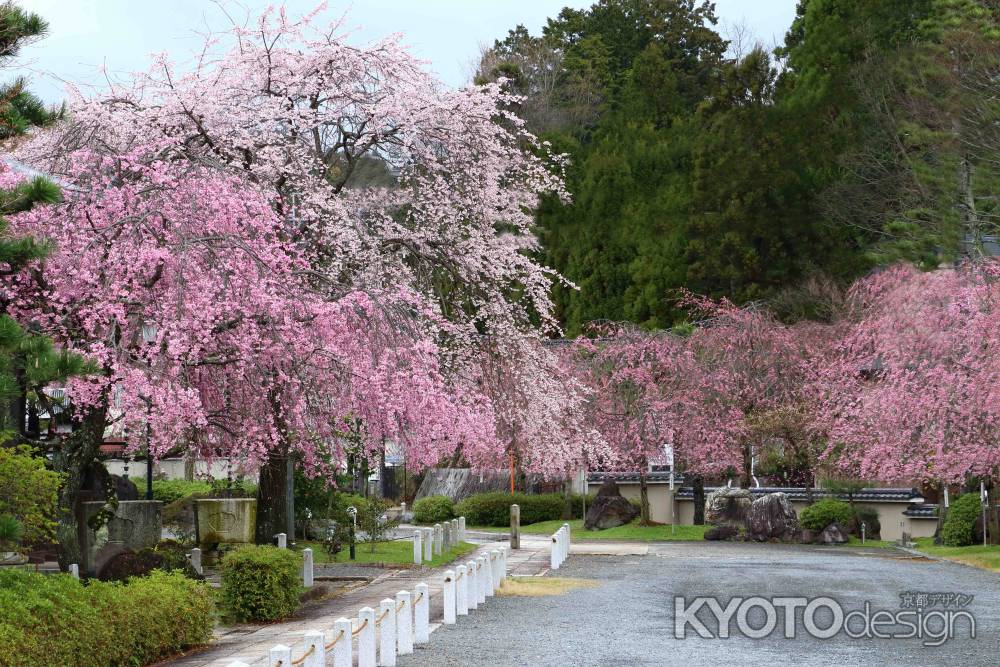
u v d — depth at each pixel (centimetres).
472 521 4356
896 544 3475
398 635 1324
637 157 6031
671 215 5656
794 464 4106
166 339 1616
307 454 1952
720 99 5894
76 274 1559
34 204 1246
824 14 5703
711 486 4675
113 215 1644
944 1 4094
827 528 3528
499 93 2450
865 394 3516
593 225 5850
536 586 2030
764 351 4128
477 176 2417
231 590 1598
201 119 2048
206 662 1271
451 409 1900
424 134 2338
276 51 2219
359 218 2198
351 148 2367
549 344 4131
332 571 2241
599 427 3962
